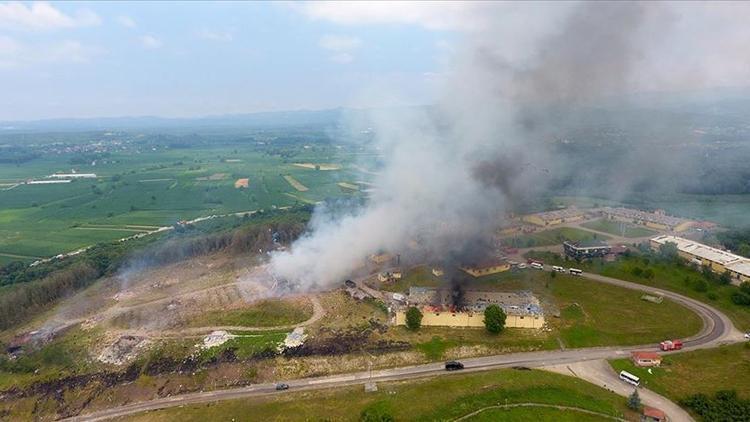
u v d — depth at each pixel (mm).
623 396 76562
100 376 87875
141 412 78625
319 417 72375
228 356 90438
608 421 70375
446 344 91438
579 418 70750
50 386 86562
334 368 86812
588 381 80500
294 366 87375
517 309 99125
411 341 92750
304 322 101312
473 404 73250
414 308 96688
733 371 81125
